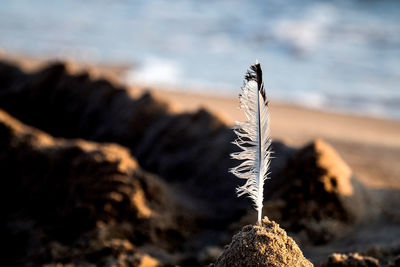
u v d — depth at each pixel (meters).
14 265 7.73
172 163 11.30
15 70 15.73
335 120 18.27
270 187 8.66
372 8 34.41
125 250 7.48
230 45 28.14
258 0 37.28
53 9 36.28
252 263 3.69
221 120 11.60
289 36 28.89
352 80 22.59
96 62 25.25
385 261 6.17
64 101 14.23
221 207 9.53
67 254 7.56
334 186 8.06
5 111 14.68
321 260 6.31
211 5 37.06
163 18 33.94
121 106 13.26
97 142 12.91
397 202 9.45
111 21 33.38
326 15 33.00
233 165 10.40
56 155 8.72
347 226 7.78
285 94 21.06
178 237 8.22
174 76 23.39
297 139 15.45
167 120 12.10
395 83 22.14
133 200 8.12
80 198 8.16
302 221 7.69
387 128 17.52
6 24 31.66
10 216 8.48
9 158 8.93
